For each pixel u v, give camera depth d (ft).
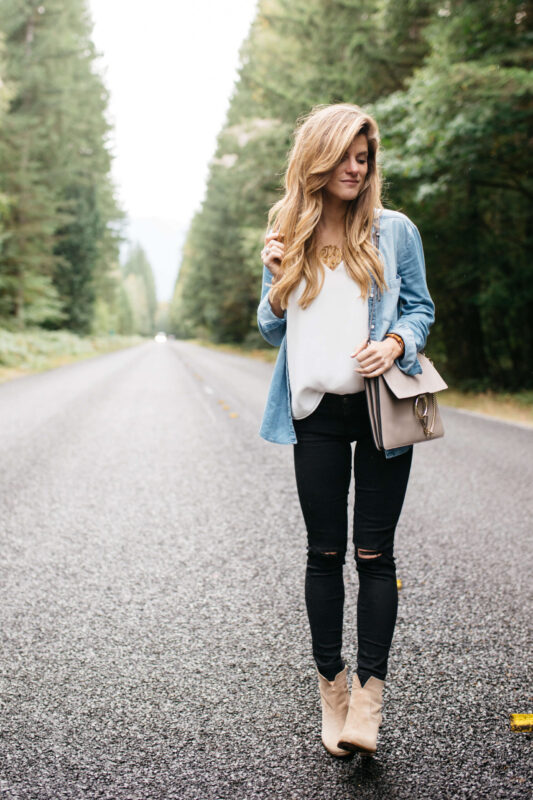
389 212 5.84
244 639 8.34
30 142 88.02
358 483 5.96
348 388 5.69
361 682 5.79
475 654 7.87
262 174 66.28
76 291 128.36
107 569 10.91
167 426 27.37
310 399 5.80
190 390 44.57
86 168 122.01
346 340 5.65
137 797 5.35
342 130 5.26
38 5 89.61
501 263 44.52
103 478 17.66
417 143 35.22
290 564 11.12
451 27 34.24
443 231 44.62
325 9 50.85
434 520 13.75
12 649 8.09
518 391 44.70
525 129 34.24
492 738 6.15
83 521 13.70
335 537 6.02
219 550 11.87
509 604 9.37
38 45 89.40
